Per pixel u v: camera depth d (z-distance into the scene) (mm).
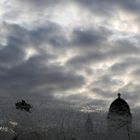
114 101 107188
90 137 97312
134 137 99125
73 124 105438
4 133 80062
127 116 104000
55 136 88812
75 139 90188
